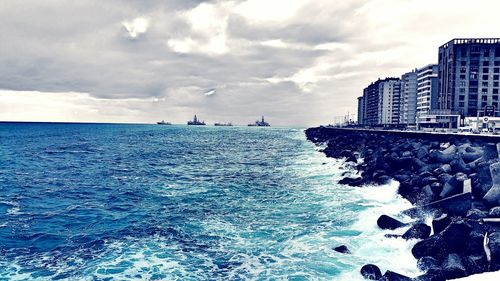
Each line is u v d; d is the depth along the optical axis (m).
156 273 14.02
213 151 75.25
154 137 138.88
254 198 27.16
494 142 36.94
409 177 26.14
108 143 99.06
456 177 20.61
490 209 15.89
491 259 11.81
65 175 40.12
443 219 15.39
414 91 154.00
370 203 23.44
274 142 110.56
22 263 15.04
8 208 24.47
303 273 13.62
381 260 14.22
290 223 20.00
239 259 15.21
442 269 11.79
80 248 16.72
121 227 19.98
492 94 101.38
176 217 21.97
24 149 75.38
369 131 85.06
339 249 15.37
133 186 33.06
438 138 46.41
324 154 64.12
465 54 102.75
